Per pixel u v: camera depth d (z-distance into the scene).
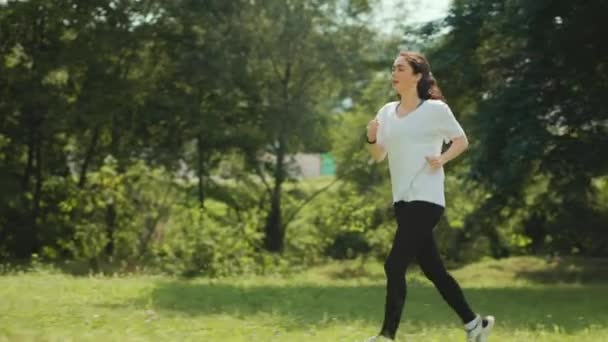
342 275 26.16
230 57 29.16
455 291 6.50
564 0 15.35
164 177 28.84
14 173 29.95
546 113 16.14
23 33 28.92
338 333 7.97
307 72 31.34
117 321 8.64
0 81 28.36
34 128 29.31
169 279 19.34
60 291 13.03
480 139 16.09
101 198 26.95
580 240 24.73
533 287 18.67
